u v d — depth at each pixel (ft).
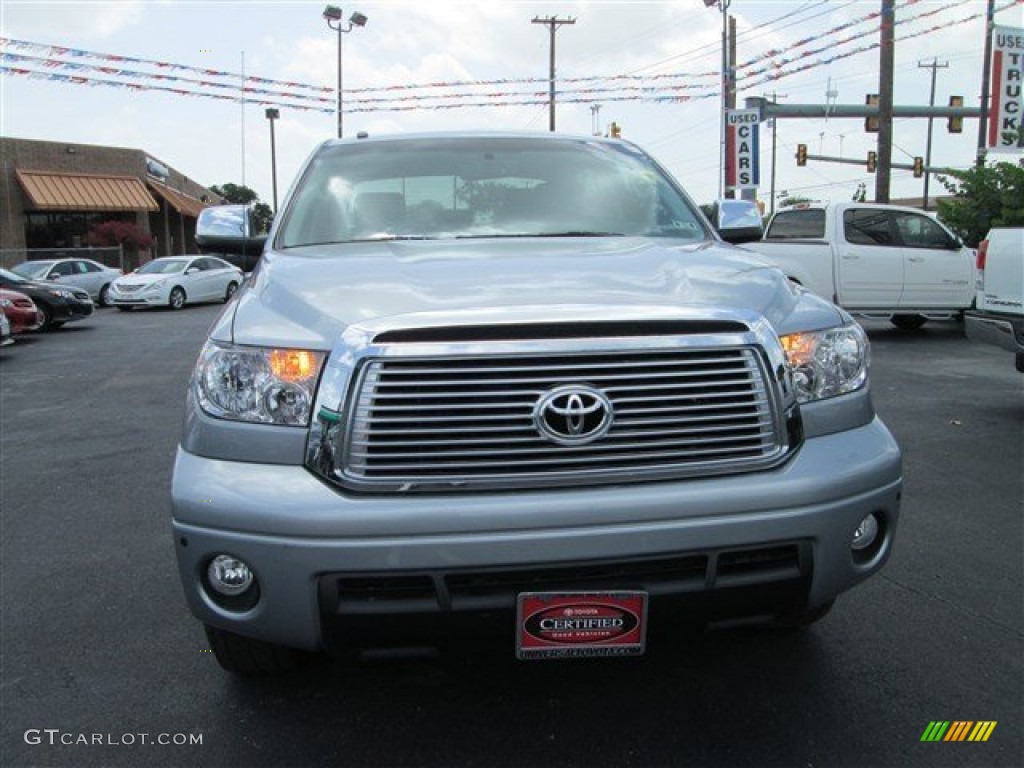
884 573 13.23
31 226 117.91
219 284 83.66
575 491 7.62
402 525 7.41
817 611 9.98
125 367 39.11
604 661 10.59
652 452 7.89
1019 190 51.67
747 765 8.55
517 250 10.43
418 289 8.55
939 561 13.69
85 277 81.71
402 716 9.52
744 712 9.46
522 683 10.14
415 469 7.65
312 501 7.55
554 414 7.69
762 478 7.97
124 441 23.56
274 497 7.63
